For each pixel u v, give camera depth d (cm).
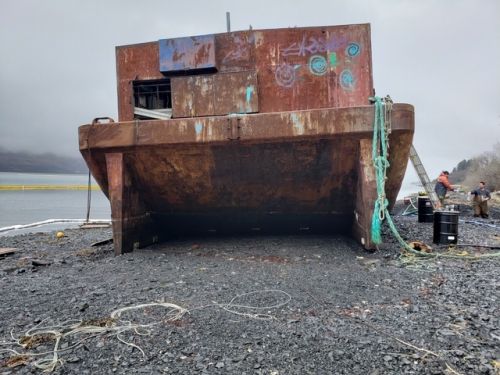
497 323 381
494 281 524
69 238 1169
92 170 801
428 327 375
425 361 310
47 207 3656
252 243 853
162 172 784
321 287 512
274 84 777
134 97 838
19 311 446
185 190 815
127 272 626
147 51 818
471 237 934
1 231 1599
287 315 416
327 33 771
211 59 778
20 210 3206
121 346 348
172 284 544
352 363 311
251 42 782
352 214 836
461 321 387
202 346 345
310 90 772
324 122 678
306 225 885
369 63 766
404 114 665
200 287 525
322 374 296
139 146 734
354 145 698
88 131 752
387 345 338
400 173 784
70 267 699
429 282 525
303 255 720
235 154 732
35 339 366
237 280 558
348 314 415
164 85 829
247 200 827
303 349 336
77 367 314
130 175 794
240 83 777
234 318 409
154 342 355
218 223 902
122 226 775
